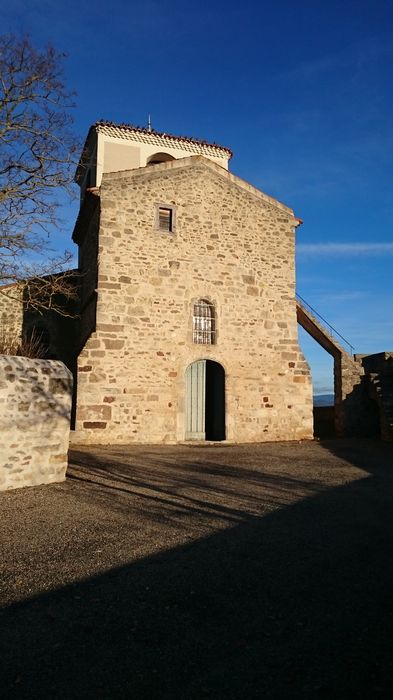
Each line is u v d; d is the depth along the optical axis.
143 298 11.55
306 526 4.75
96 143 16.77
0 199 8.79
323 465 8.51
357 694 2.20
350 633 2.74
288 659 2.48
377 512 5.27
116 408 10.96
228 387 12.16
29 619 2.88
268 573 3.59
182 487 6.49
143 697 2.18
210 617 2.92
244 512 5.26
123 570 3.63
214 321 12.31
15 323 14.77
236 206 12.98
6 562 3.78
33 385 6.48
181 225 12.24
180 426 11.48
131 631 2.75
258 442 12.24
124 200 11.73
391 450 10.69
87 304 12.91
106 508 5.36
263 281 12.99
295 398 12.87
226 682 2.29
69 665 2.42
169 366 11.56
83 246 15.12
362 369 14.84
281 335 12.98
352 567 3.71
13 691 2.21
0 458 5.99
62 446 6.79
